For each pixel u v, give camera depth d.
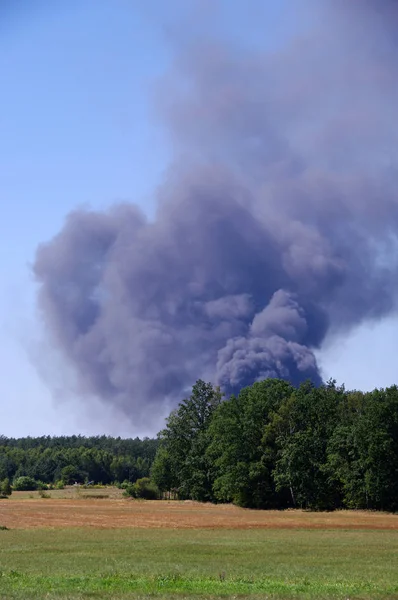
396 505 85.88
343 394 105.94
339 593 21.89
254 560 33.84
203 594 21.39
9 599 19.89
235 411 103.94
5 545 40.25
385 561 33.69
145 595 20.94
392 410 86.88
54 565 30.39
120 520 66.56
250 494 97.75
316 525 64.75
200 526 61.28
